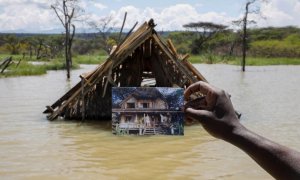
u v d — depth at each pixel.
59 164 9.55
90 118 15.02
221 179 8.37
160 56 14.61
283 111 18.06
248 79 38.72
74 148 11.05
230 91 27.42
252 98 23.30
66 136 12.55
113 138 12.23
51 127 13.95
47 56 79.19
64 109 15.12
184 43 117.31
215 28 110.38
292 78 40.50
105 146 11.25
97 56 90.69
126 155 10.30
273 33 118.62
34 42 106.06
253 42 112.19
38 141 11.92
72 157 10.14
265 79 38.84
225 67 64.50
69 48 55.19
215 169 9.09
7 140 12.09
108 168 9.18
